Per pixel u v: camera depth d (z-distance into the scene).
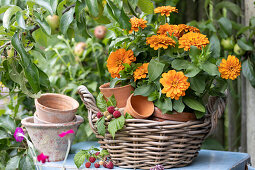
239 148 2.20
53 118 1.23
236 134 2.33
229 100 2.28
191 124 1.07
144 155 1.09
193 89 1.04
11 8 1.14
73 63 2.19
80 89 1.18
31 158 1.28
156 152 1.07
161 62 1.10
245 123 2.16
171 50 1.10
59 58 2.18
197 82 1.06
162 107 1.06
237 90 2.30
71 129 1.26
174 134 1.07
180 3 2.23
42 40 1.36
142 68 1.12
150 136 1.06
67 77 2.11
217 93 1.15
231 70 1.04
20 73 1.27
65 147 1.27
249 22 1.74
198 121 1.09
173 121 1.06
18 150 1.51
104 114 1.10
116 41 1.22
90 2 1.09
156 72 1.04
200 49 1.07
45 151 1.25
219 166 1.16
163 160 1.10
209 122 1.13
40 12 1.21
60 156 1.27
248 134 1.80
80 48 2.13
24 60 1.13
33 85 1.15
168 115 1.07
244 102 2.15
